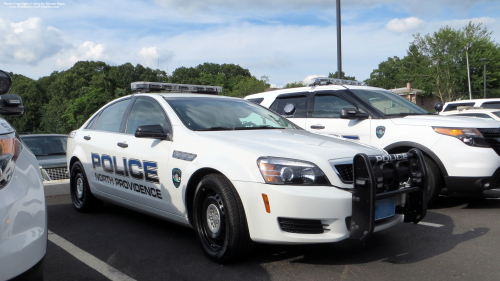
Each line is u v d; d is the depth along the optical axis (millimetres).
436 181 5355
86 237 4324
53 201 6277
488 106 14094
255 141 3596
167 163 3945
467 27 52969
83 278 3217
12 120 100875
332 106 6496
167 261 3564
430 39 53562
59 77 104812
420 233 4363
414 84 55125
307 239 3092
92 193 5262
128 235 4375
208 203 3555
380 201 3352
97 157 5031
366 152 3500
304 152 3309
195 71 117500
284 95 7297
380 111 5953
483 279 3119
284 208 3076
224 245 3328
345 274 3240
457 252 3740
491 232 4387
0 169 2045
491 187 5090
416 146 5383
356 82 7863
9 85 2887
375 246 3928
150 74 109312
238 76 115938
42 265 2176
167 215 4031
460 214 5238
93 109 83875
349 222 3176
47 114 88750
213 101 4758
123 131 4777
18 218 2057
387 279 3133
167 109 4320
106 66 113812
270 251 3775
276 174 3139
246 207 3221
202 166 3553
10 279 1972
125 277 3229
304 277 3186
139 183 4328
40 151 8359
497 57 52562
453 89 52469
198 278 3188
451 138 5164
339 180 3174
